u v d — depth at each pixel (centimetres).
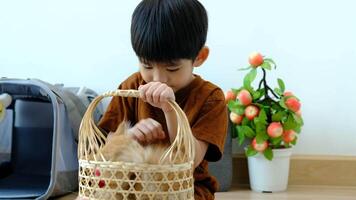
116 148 71
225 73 164
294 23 162
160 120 92
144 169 66
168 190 68
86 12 170
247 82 149
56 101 130
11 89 141
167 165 67
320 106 162
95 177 68
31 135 155
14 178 149
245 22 163
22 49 173
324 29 161
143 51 83
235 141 162
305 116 163
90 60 170
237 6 163
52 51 172
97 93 169
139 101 96
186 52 84
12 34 173
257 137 145
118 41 169
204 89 95
